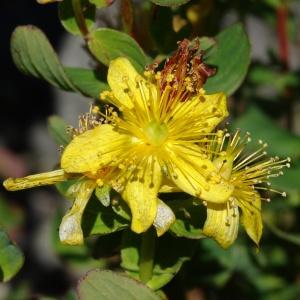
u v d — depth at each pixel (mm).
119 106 110
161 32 125
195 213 114
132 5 121
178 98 112
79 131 112
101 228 112
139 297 111
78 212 105
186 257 119
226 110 111
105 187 106
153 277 119
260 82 166
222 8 152
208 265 151
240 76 124
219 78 125
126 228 114
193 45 112
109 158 106
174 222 112
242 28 125
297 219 159
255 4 162
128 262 119
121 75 110
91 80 123
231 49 125
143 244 116
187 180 107
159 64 119
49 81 121
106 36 119
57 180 108
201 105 111
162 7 124
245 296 160
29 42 115
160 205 105
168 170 108
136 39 125
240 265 158
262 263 160
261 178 115
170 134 111
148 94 111
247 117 154
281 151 150
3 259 114
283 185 143
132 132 110
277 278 162
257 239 111
